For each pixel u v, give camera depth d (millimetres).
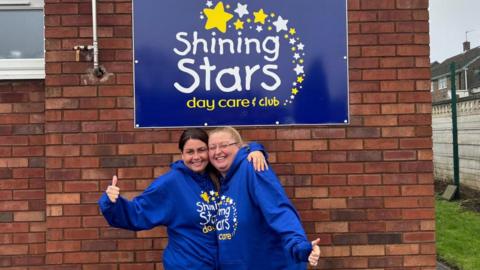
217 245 2771
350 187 3637
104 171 3590
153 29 3590
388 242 3637
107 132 3590
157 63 3592
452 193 9859
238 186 2730
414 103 3660
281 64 3629
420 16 3672
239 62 3615
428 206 3645
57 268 3570
